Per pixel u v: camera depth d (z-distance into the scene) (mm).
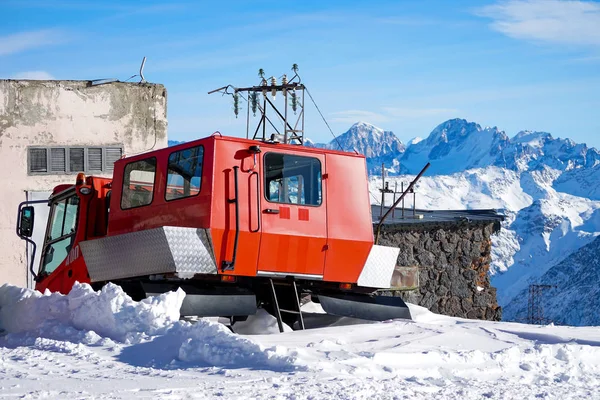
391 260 12148
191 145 10859
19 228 13891
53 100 21109
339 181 11562
